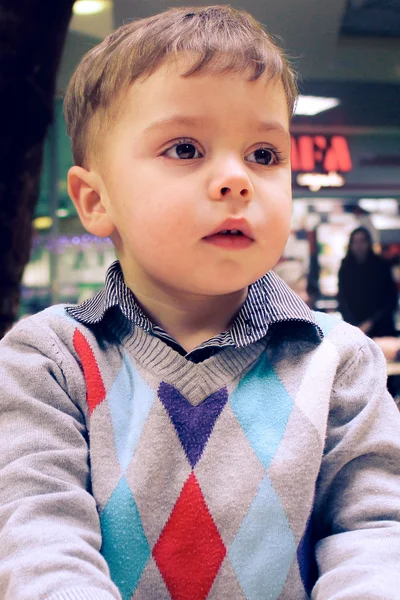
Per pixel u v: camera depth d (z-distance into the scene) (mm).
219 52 600
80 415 632
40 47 1287
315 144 3227
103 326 690
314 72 2205
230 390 629
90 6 1435
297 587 567
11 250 1355
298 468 592
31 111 1309
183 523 568
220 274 602
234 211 590
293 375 650
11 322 1389
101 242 2854
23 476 557
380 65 2152
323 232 3500
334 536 593
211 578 555
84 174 695
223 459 593
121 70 634
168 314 668
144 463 585
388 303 2521
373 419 636
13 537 509
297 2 1597
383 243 3535
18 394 615
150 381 627
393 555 542
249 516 570
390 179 3445
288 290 713
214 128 597
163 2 1439
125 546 561
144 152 610
